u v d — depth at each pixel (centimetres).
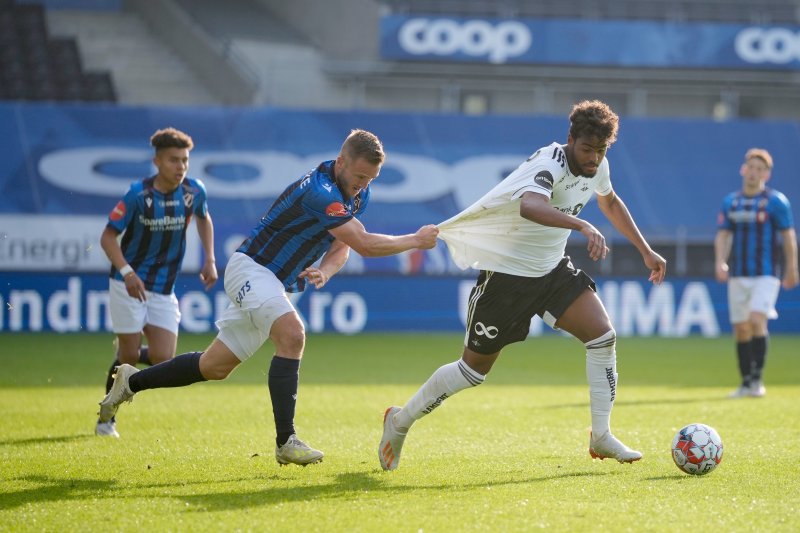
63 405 3152
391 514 1552
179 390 3688
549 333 7175
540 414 2941
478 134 7956
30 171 7350
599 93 9431
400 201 7612
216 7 10412
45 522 1513
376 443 2333
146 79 9538
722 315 7069
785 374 4591
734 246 3675
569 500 1656
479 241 1961
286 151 7719
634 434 2486
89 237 7031
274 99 9038
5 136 7462
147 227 2512
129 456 2120
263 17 10338
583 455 2142
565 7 9612
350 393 3594
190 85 9569
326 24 9806
